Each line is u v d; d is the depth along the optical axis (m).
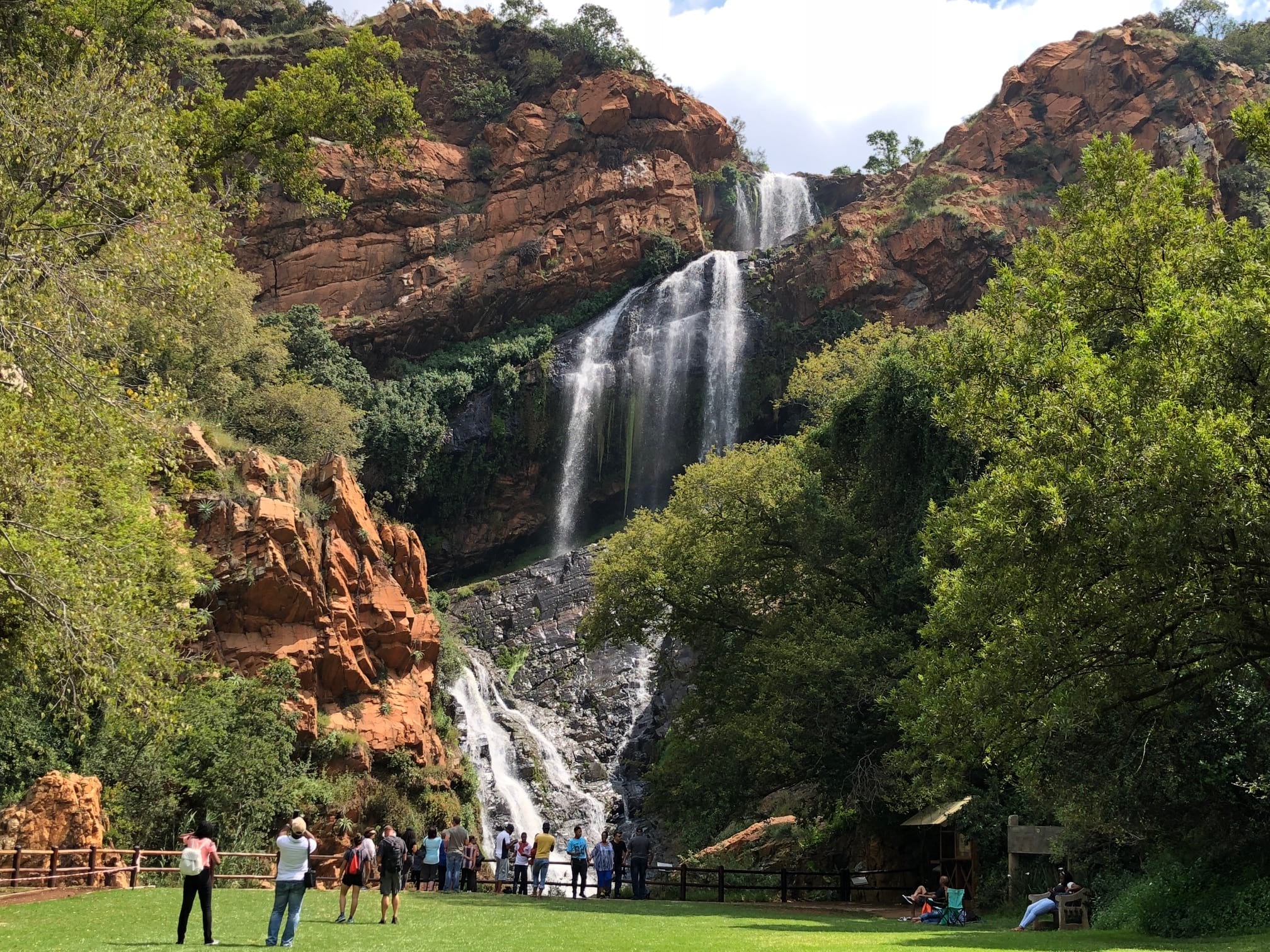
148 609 18.95
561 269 79.56
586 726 49.34
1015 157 79.31
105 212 19.33
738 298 74.56
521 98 92.06
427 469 69.81
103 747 26.30
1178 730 17.89
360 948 13.03
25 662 18.17
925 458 31.81
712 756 30.72
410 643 37.12
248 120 30.14
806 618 29.97
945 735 17.58
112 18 28.84
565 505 72.00
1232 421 13.77
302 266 80.50
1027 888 22.80
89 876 20.97
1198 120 73.94
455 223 83.56
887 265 73.25
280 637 33.12
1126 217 20.08
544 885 26.23
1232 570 14.59
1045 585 15.26
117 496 19.23
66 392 17.33
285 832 13.55
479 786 41.59
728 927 16.97
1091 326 20.00
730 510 33.91
